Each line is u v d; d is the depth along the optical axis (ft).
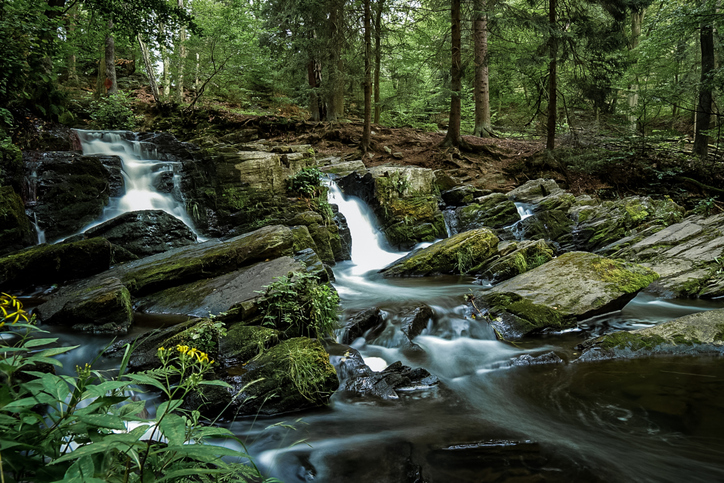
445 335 21.45
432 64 55.16
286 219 35.32
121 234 28.53
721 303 25.57
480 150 53.72
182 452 4.30
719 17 43.39
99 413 4.56
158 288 22.75
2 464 3.86
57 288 23.09
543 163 50.52
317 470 10.52
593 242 38.58
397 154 52.34
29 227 27.73
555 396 14.74
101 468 4.33
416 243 39.47
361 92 81.05
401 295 26.27
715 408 13.30
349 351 17.34
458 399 14.79
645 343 18.37
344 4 47.80
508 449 11.40
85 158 32.58
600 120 59.06
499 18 48.14
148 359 14.97
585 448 11.35
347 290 27.96
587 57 49.78
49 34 36.70
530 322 21.39
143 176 35.68
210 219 35.09
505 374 16.93
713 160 51.37
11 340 16.62
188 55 73.56
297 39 50.75
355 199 42.27
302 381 14.12
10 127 33.04
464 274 32.12
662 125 77.46
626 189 49.39
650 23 47.98
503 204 42.24
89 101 52.26
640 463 10.62
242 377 13.92
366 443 11.80
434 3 51.98
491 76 74.23
